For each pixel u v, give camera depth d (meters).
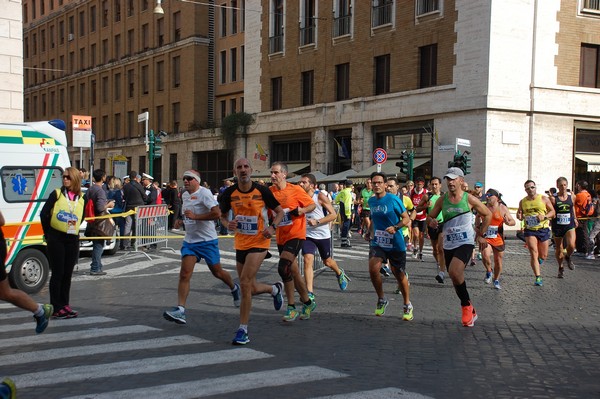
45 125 11.91
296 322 8.63
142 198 17.41
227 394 5.36
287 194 8.55
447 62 27.17
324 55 33.16
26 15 68.31
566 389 5.75
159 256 16.56
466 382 5.89
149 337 7.58
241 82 42.91
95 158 56.94
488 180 25.73
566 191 13.90
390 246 8.81
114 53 54.44
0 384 4.95
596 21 27.45
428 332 8.11
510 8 25.86
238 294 9.17
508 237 24.42
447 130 27.17
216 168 42.09
